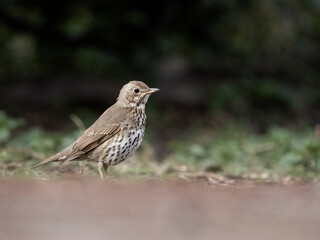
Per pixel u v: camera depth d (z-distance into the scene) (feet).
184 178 33.24
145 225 21.06
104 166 32.96
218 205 24.43
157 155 50.29
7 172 33.53
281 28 68.18
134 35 61.05
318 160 39.93
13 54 59.06
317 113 67.21
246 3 63.87
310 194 27.45
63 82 64.18
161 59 65.10
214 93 65.10
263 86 66.13
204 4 61.26
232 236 19.97
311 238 19.94
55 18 57.31
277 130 48.96
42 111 62.59
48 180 30.01
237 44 66.18
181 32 62.44
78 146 32.27
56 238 19.26
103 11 57.93
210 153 44.60
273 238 19.85
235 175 35.65
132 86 33.24
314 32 70.54
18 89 63.46
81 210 22.97
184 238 19.65
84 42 59.41
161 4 61.11
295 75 70.59
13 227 20.52
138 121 33.24
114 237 19.56
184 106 65.87
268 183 32.76
